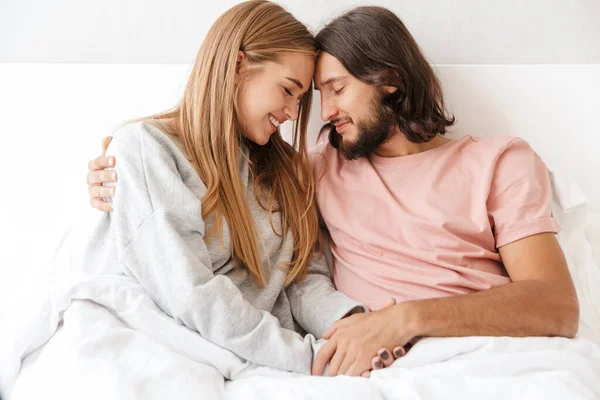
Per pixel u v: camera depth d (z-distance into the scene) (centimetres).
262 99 111
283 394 81
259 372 92
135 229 98
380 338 93
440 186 113
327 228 126
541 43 144
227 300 94
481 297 96
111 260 102
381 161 122
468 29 145
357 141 118
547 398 77
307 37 116
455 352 89
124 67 143
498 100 139
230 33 110
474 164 114
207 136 110
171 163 104
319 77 117
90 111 144
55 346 89
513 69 138
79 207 143
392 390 82
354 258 117
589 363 85
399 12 145
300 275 116
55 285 109
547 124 139
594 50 144
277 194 121
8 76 144
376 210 117
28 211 143
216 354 91
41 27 151
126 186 100
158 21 149
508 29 144
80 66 144
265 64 110
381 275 111
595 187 139
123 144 104
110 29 150
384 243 113
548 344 90
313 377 87
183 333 92
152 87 143
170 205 100
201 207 104
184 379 81
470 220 109
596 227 132
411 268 110
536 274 102
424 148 122
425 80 119
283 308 113
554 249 104
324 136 140
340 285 118
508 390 80
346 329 96
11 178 145
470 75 139
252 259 108
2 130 145
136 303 94
